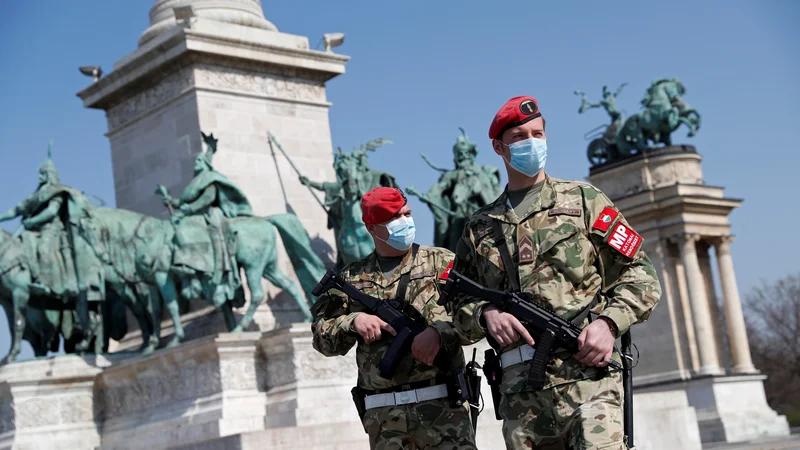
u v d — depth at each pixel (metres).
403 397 10.97
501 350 9.61
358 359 11.28
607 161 76.50
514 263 9.50
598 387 9.12
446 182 38.38
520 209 9.65
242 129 37.31
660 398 34.41
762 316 105.75
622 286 9.36
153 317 33.03
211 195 32.00
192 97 36.75
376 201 11.09
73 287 32.84
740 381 70.25
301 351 30.39
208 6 38.66
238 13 38.66
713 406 68.31
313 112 39.16
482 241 9.72
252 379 30.67
